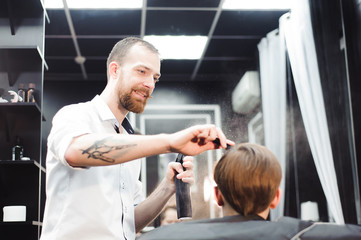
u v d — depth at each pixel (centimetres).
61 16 411
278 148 441
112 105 154
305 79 399
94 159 118
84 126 135
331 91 380
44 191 443
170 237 91
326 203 427
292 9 411
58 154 124
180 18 421
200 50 486
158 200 159
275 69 451
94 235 136
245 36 462
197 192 507
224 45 479
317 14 404
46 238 138
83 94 531
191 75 541
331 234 88
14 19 329
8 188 310
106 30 438
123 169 149
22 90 314
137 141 117
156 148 117
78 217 136
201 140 120
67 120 130
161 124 532
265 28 449
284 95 440
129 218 148
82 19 417
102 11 405
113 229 139
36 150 318
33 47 311
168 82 545
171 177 157
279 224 92
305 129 427
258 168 102
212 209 500
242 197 103
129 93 150
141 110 156
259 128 507
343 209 358
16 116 321
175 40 464
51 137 130
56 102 523
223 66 523
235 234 89
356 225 91
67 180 138
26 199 309
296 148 457
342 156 366
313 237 87
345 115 369
